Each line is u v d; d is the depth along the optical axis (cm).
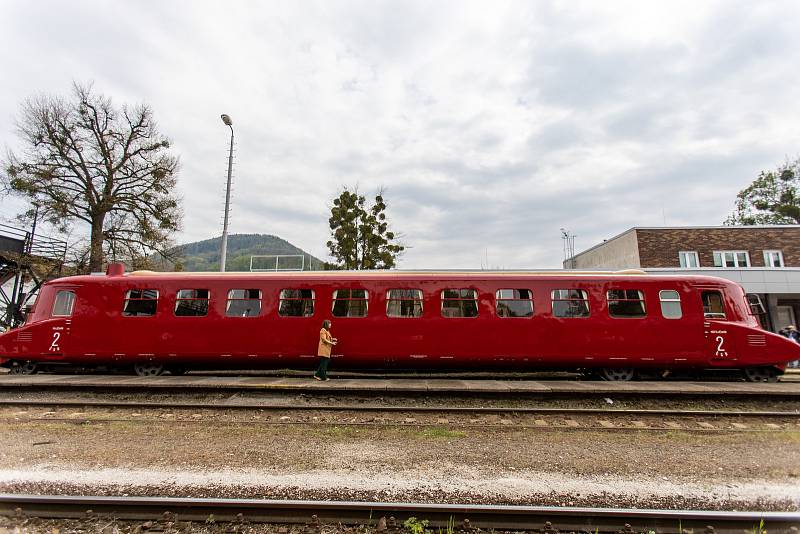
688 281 1237
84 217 2530
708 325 1207
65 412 927
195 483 508
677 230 2606
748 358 1189
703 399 1016
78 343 1262
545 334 1215
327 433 764
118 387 1084
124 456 624
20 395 1070
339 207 2842
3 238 2283
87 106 2545
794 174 3741
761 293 2273
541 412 909
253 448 667
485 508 430
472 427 811
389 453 645
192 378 1241
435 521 430
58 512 447
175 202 2773
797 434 780
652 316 1214
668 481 535
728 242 2570
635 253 2627
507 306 1236
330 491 489
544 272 1287
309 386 1060
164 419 864
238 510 441
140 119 2694
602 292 1231
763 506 471
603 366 1220
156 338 1255
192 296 1273
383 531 417
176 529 425
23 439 721
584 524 429
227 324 1254
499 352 1217
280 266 2506
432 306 1242
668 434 772
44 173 2356
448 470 569
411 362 1238
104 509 448
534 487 505
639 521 427
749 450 677
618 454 648
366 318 1245
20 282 2414
